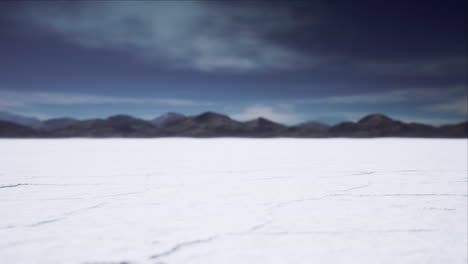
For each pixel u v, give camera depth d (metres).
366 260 2.71
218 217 4.04
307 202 4.93
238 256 2.78
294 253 2.86
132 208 4.50
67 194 5.49
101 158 13.12
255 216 4.09
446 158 12.90
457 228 3.59
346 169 9.27
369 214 4.20
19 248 2.96
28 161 11.47
